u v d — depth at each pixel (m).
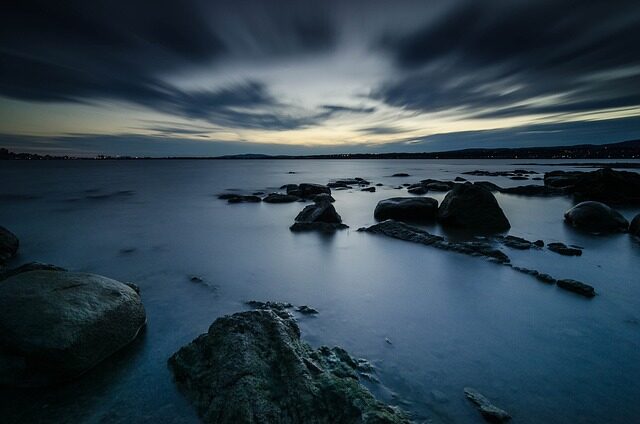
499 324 7.14
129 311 6.50
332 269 10.77
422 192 33.22
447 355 6.05
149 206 25.58
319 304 8.20
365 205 25.56
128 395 4.99
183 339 6.55
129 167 112.94
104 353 5.81
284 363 4.96
